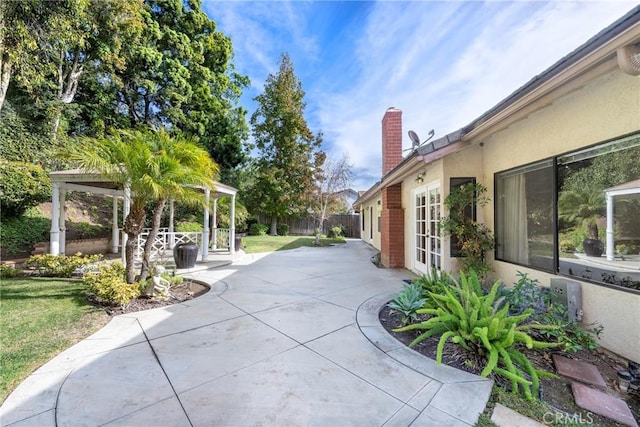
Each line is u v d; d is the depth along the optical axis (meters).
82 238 11.31
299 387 2.51
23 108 10.50
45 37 7.16
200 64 18.75
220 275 7.40
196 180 5.61
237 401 2.30
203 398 2.34
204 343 3.38
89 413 2.14
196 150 5.73
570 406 2.37
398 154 10.75
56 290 5.71
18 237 9.47
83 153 4.89
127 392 2.41
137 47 14.12
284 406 2.25
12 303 4.88
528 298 3.57
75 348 3.23
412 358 3.03
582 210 3.58
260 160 24.14
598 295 3.34
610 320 3.20
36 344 3.33
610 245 3.26
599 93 3.29
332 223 24.27
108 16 11.06
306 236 23.17
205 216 9.39
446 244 5.71
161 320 4.14
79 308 4.62
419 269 7.36
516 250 4.76
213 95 20.14
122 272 5.89
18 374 2.67
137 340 3.46
